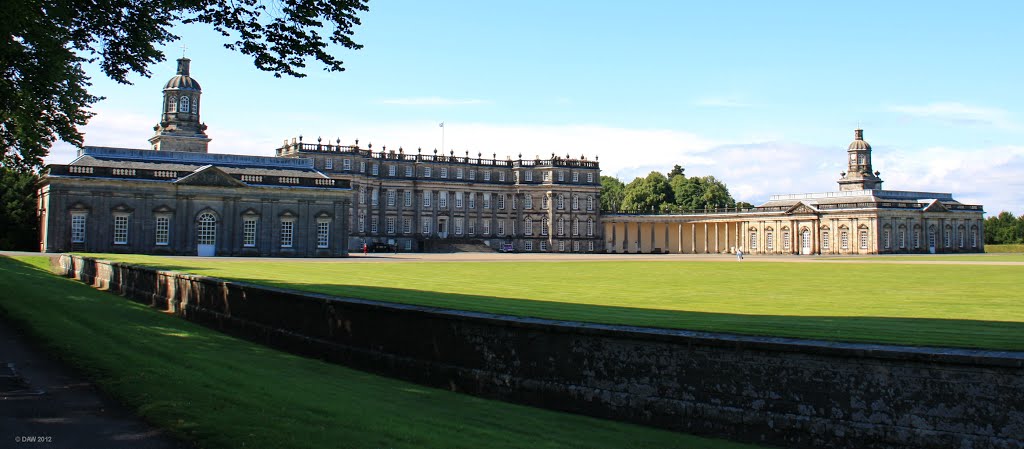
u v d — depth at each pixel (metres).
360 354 25.05
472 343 21.77
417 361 23.14
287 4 23.84
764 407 16.86
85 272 55.75
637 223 161.00
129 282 45.88
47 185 84.94
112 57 30.75
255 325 30.69
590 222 153.12
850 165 156.38
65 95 34.69
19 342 23.42
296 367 23.78
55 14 26.84
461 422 17.16
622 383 18.77
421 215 141.25
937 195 155.50
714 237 159.00
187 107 108.44
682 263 77.19
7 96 32.41
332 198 97.88
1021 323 21.48
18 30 27.02
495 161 150.25
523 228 150.12
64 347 21.94
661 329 18.92
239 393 17.22
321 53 25.52
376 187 137.62
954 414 14.85
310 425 14.79
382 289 33.94
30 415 14.85
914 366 15.28
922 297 32.66
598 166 154.50
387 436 14.56
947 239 146.25
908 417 15.32
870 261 84.25
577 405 19.39
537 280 45.22
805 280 46.56
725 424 17.25
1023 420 14.12
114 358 20.55
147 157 94.38
